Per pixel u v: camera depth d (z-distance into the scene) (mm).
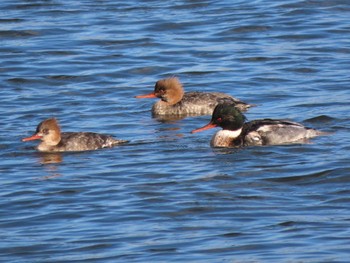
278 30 31656
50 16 33531
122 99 25531
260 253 14805
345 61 28219
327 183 18047
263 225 15969
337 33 31109
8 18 33219
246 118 22141
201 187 17922
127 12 34000
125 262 14570
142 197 17438
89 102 25156
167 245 15211
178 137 21953
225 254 14797
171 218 16406
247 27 31922
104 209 16875
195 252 14906
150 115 24328
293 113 23453
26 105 24766
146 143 21328
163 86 24500
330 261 14375
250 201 17141
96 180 18500
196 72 27703
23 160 20094
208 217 16422
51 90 26266
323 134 21359
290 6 34094
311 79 26578
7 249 15219
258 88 26078
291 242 15188
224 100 24516
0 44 30547
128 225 16125
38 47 30219
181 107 24406
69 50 29859
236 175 18609
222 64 28328
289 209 16688
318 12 33375
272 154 20062
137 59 29000
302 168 18906
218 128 22797
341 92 25203
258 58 28750
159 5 34938
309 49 29516
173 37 31172
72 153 20562
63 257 14852
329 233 15508
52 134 20766
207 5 34719
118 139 21438
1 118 23531
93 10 34312
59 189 17984
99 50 29891
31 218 16547
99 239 15516
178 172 18922
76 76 27516
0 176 18891
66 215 16641
